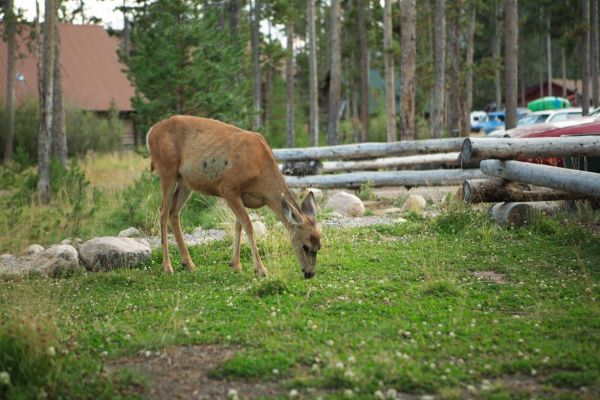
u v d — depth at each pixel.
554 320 5.57
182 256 8.43
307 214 7.46
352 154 15.76
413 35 19.20
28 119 28.05
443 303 6.20
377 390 4.32
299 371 4.70
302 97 52.88
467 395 4.27
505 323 5.54
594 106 25.61
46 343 4.77
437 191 13.95
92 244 8.71
